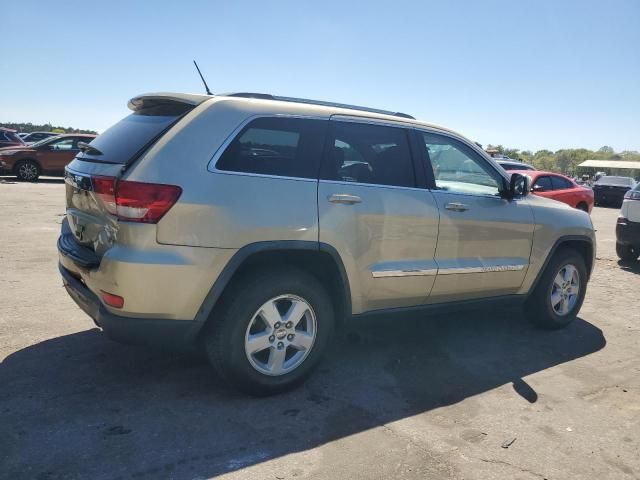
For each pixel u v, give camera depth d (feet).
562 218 16.72
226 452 9.39
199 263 10.14
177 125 10.61
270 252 11.07
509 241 15.20
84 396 11.07
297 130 11.70
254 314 10.94
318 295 11.73
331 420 10.74
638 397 12.55
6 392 11.04
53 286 18.47
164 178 9.95
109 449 9.25
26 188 52.06
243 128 11.02
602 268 28.55
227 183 10.50
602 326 18.12
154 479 8.54
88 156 11.80
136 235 9.80
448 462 9.50
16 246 24.63
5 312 15.65
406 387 12.51
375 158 12.82
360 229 12.05
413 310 13.66
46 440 9.41
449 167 14.30
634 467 9.68
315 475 8.90
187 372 12.47
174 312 10.19
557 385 13.05
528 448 10.11
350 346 14.94
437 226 13.41
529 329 17.38
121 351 13.35
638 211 28.35
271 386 11.39
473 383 12.94
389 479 8.91
